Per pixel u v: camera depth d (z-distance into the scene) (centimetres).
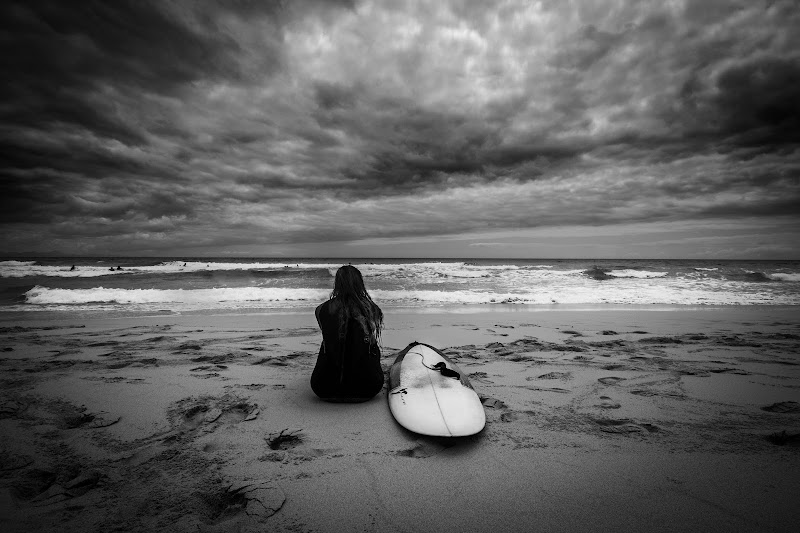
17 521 173
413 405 289
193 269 2911
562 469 221
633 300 1277
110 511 182
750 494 196
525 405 320
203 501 191
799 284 1956
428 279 2261
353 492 198
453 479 211
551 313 966
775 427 277
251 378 388
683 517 177
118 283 1956
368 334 312
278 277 2381
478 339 621
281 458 232
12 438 256
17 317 858
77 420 287
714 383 381
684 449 245
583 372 419
